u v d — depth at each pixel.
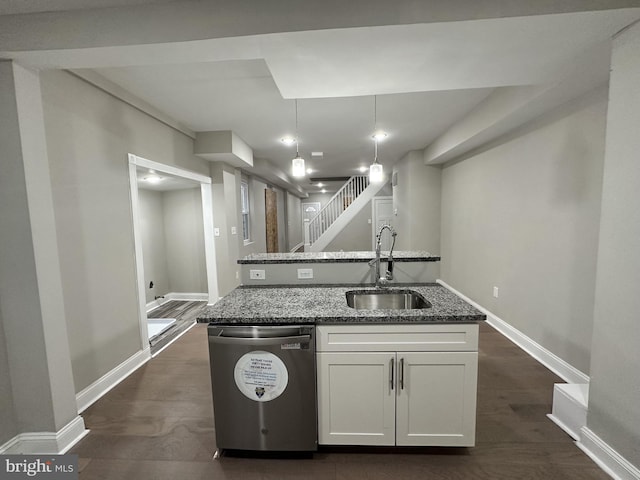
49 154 1.94
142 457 1.73
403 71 1.91
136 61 1.71
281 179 7.33
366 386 1.64
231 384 1.64
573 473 1.56
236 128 3.85
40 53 1.56
